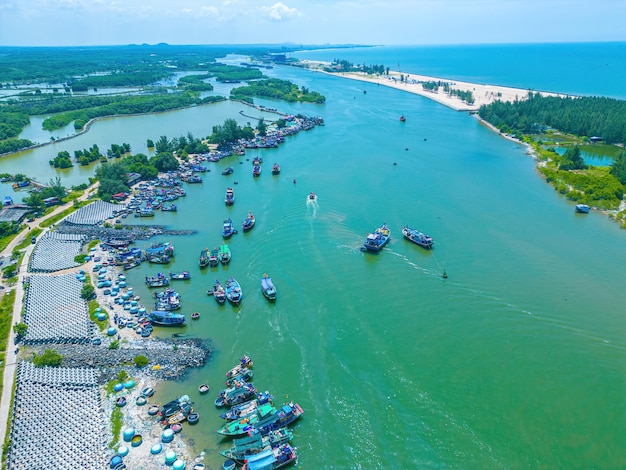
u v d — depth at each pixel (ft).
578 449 265.95
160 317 373.81
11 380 305.73
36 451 252.01
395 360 333.62
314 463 257.14
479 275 437.58
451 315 381.81
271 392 305.73
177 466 246.88
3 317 372.17
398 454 262.67
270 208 610.65
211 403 296.71
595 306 390.83
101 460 252.01
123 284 429.79
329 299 406.21
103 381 314.55
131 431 268.62
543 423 282.77
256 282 437.99
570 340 352.08
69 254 482.69
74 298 400.06
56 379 305.73
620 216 558.56
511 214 574.15
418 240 493.36
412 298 404.77
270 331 367.66
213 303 409.28
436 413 289.53
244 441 258.98
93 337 356.59
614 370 323.37
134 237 534.78
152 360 332.39
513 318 377.09
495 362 330.95
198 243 522.47
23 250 489.26
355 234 524.93
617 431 277.44
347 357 337.31
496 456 261.85
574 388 307.99
